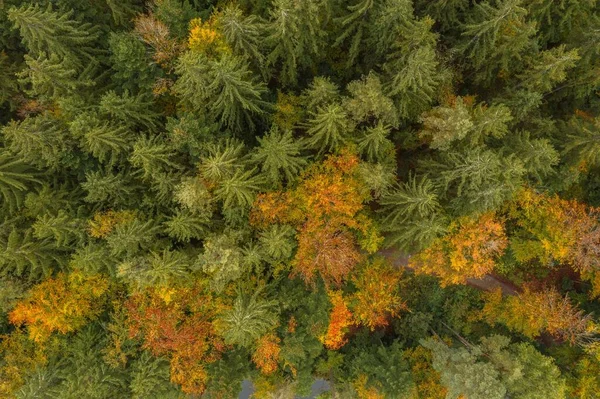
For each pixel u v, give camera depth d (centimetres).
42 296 2278
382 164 2383
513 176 2283
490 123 2145
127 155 2309
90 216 2316
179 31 2309
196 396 2584
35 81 2052
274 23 2081
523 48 2377
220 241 2202
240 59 2225
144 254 2338
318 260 2420
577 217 2548
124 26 2495
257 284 2597
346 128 2230
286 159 2120
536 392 2359
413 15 2352
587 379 2573
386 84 2336
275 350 2481
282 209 2338
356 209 2355
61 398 2203
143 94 2333
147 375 2384
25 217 2312
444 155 2355
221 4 2469
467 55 2561
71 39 2203
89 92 2353
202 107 2284
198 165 2189
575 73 2617
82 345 2442
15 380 2433
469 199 2256
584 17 2591
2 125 2412
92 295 2442
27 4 2200
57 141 2167
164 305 2416
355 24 2377
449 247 2484
